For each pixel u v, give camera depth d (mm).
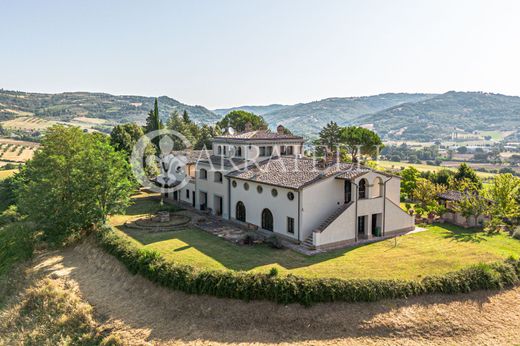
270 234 37719
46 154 42719
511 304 25375
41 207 38594
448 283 25516
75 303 28469
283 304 24219
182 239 37062
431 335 22750
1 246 43156
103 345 23734
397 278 26094
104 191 40969
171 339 23391
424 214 47594
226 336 23156
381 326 22969
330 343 22109
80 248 39031
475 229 40500
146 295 27875
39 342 25656
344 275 27047
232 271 26203
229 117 98875
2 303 31859
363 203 35719
